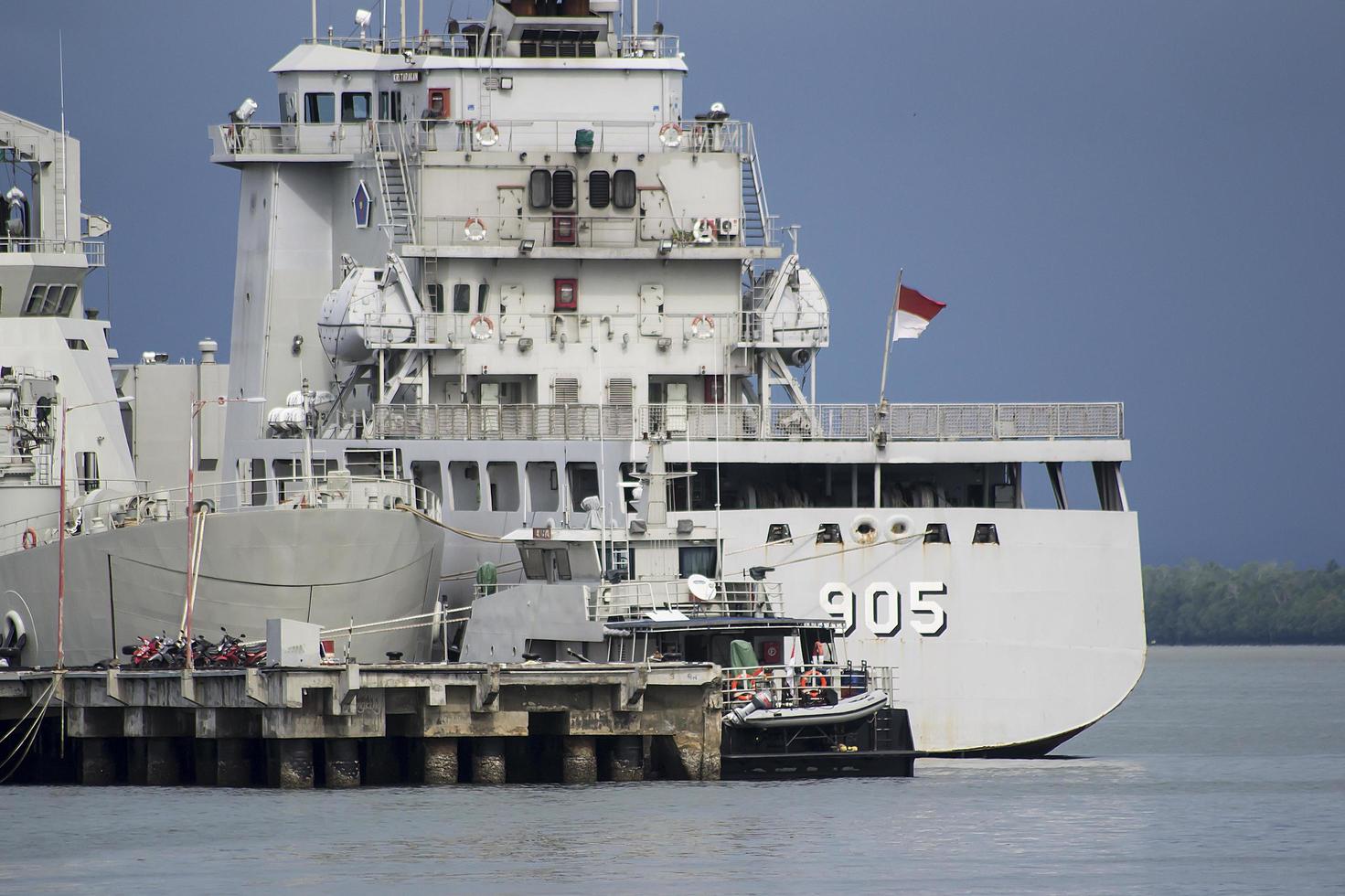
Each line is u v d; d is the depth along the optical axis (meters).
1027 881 195.62
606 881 194.25
